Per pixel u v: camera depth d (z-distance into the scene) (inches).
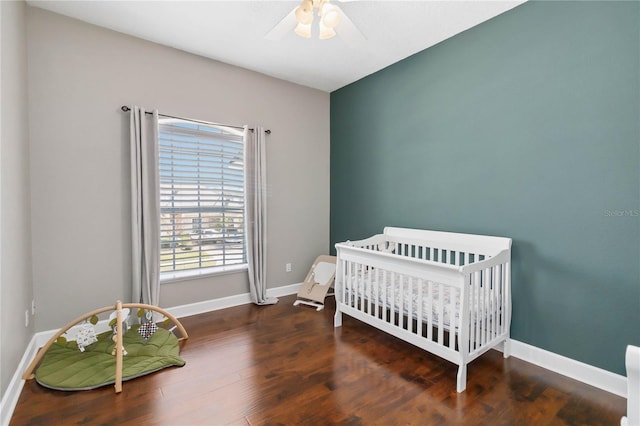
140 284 104.9
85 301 99.0
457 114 103.4
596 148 74.4
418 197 117.3
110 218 102.7
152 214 107.5
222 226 128.3
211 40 107.9
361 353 90.7
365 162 139.8
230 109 126.9
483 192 97.0
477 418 63.5
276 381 76.3
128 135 105.0
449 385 75.0
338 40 107.8
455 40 103.2
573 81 77.6
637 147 68.7
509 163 90.5
